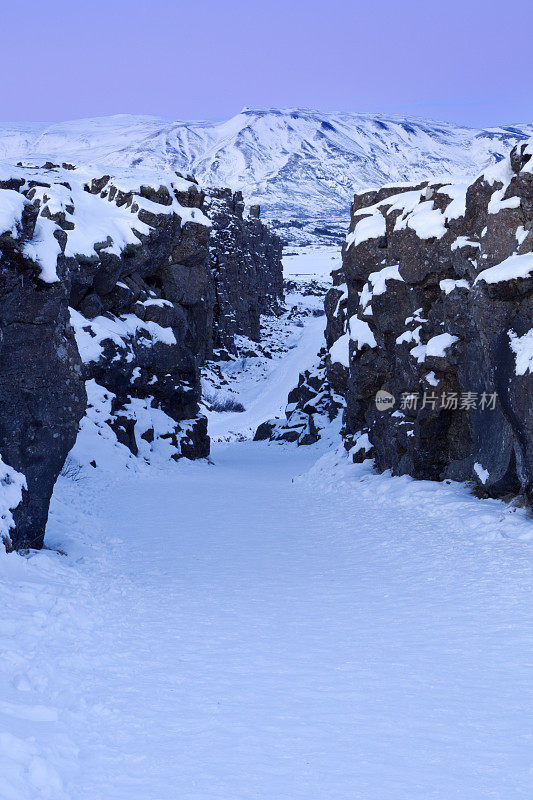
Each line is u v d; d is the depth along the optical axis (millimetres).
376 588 10062
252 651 7527
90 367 27844
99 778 4832
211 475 27469
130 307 31094
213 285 78125
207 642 7844
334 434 39562
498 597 9117
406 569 11047
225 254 82250
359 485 20062
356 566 11500
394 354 20422
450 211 17578
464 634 7840
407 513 15523
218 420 60625
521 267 12727
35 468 12258
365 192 23188
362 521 15367
